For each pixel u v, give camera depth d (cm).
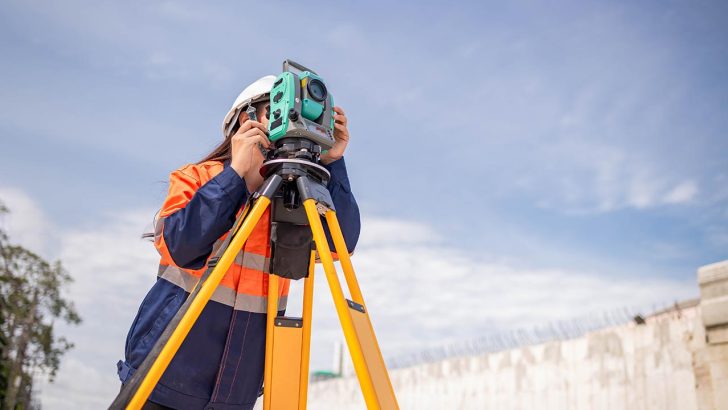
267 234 166
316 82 158
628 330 809
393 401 131
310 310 169
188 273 155
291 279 167
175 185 158
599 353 852
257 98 177
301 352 165
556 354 948
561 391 921
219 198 144
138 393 118
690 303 719
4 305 2302
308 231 157
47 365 2383
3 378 2219
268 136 158
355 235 179
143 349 147
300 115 151
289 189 151
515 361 1039
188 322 125
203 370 150
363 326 133
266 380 159
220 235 149
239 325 156
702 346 689
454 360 1212
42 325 2395
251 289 160
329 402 1739
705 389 677
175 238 143
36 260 2447
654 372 747
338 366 1964
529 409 982
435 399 1245
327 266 134
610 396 820
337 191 175
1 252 2355
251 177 168
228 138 180
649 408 748
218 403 150
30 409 2352
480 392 1116
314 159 155
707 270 694
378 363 132
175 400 146
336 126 173
